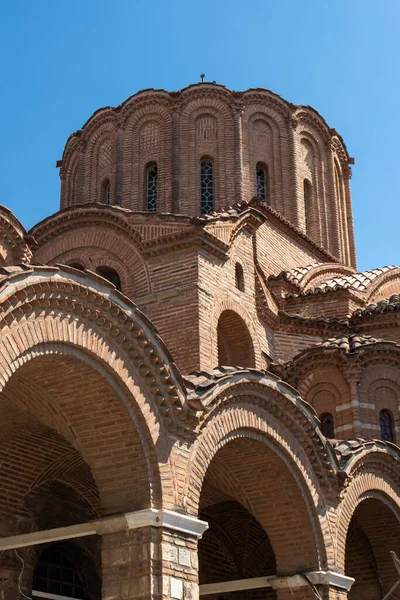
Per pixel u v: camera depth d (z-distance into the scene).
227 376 16.38
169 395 14.84
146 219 22.92
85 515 18.97
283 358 25.89
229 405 16.45
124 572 13.88
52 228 24.39
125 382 14.16
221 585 18.14
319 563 17.61
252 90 33.38
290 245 31.55
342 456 19.31
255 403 17.16
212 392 15.80
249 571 22.72
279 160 33.16
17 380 14.16
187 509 14.70
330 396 24.42
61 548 19.14
